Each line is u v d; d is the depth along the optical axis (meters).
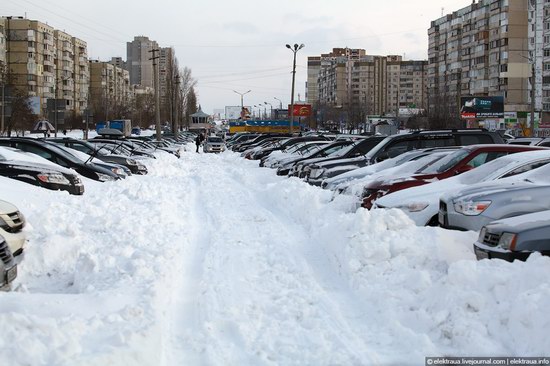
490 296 5.25
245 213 12.80
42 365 3.88
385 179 11.42
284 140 36.94
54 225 9.20
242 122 82.06
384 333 5.18
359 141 18.53
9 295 5.64
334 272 7.53
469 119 78.88
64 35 116.25
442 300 5.38
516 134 71.38
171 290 6.62
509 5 89.25
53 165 13.97
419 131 17.62
